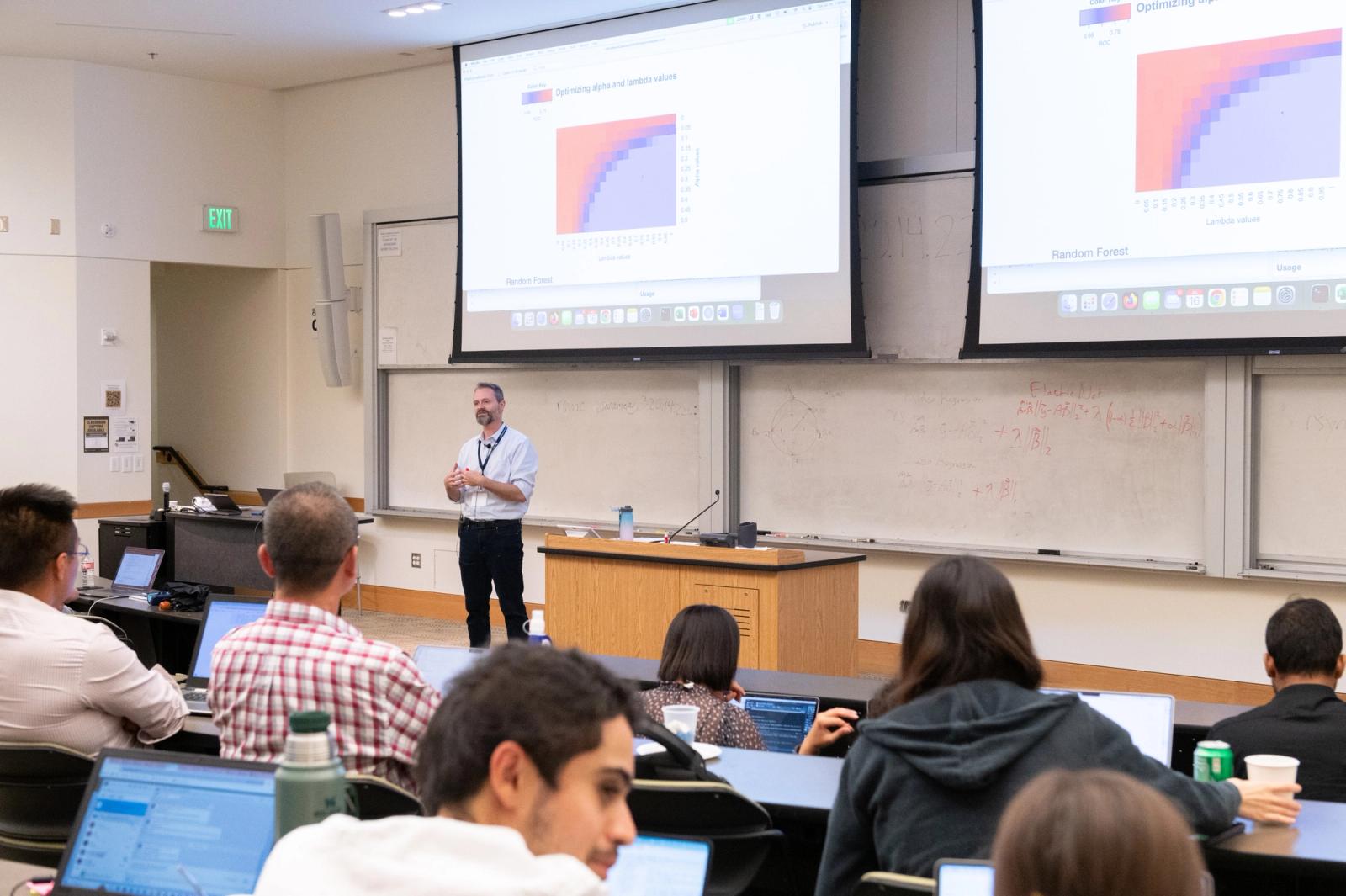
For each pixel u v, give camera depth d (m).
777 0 6.82
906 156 6.87
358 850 0.93
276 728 2.21
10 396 8.80
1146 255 5.82
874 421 6.94
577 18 7.59
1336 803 2.29
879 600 6.93
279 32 8.10
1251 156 5.56
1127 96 5.83
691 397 7.70
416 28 7.95
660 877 1.68
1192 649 6.02
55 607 2.86
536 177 7.84
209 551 6.82
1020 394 6.47
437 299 8.76
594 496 8.12
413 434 9.04
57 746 2.46
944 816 1.83
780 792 2.37
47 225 8.81
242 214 9.59
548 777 0.97
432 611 8.98
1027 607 6.48
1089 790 0.82
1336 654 2.77
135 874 1.64
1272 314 5.53
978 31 6.18
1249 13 5.54
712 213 7.12
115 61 8.86
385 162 9.18
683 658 2.97
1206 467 5.89
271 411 9.97
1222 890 2.39
